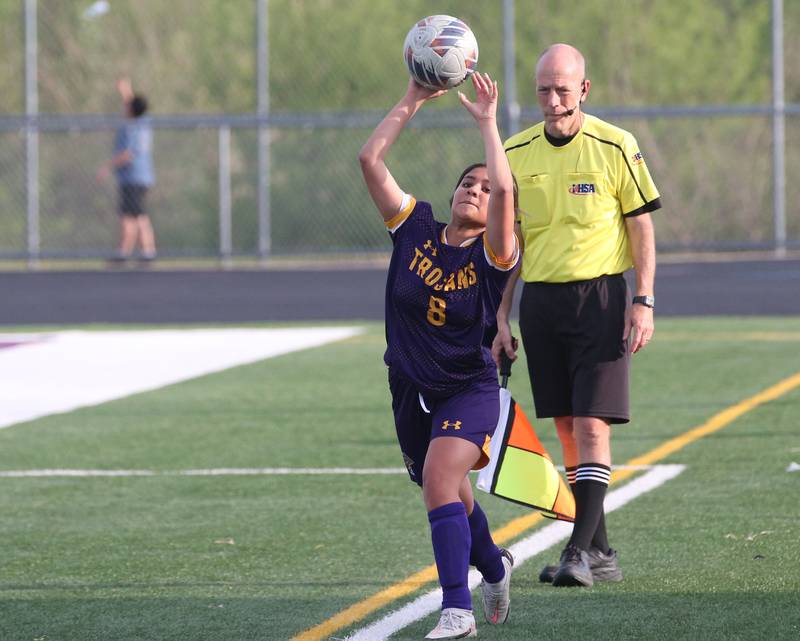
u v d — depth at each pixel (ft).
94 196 286.66
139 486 100.99
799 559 76.43
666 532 83.56
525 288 76.38
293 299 231.30
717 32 276.82
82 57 285.84
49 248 286.46
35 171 268.82
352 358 168.86
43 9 285.23
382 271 269.44
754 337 180.14
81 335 195.11
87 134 286.25
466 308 62.44
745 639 62.34
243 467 107.14
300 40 276.62
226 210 268.82
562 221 74.43
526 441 69.31
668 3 277.03
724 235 275.80
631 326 74.69
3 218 285.84
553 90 73.31
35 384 152.56
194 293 241.14
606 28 276.62
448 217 269.03
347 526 87.35
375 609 68.59
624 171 74.02
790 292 229.04
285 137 276.62
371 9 276.21
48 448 116.47
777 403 130.11
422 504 93.30
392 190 63.82
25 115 262.26
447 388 63.52
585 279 74.28
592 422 74.08
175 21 284.82
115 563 79.10
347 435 119.85
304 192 276.41
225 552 81.25
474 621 63.26
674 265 277.23
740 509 88.99
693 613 66.74
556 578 72.13
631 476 100.07
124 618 67.97
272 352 175.32
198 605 70.08
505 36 254.47
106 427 126.00
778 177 256.93
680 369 153.17
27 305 229.45
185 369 162.20
